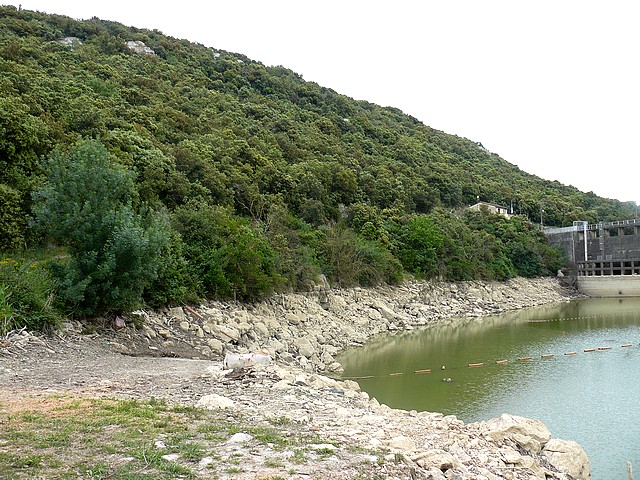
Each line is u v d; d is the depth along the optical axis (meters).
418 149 136.38
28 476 7.40
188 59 126.81
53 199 24.48
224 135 76.31
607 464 18.39
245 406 13.59
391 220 81.31
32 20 107.81
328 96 144.25
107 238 24.91
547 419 23.17
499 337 45.75
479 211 105.56
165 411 12.09
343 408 14.77
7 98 39.38
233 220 43.94
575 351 39.12
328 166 83.88
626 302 80.94
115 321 25.64
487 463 11.45
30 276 22.80
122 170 28.20
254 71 133.12
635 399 26.42
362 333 46.50
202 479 7.81
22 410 11.24
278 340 34.97
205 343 28.59
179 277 32.91
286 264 47.78
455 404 25.16
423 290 68.69
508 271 86.38
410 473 9.13
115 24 132.62
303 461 8.91
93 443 9.13
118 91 76.50
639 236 91.62
